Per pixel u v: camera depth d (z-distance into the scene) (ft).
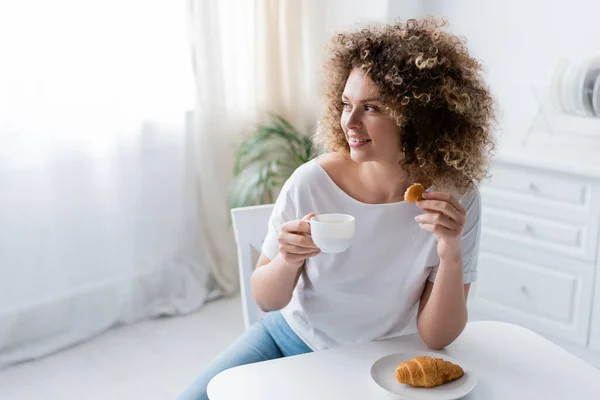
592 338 8.53
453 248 4.20
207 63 10.45
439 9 11.52
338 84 4.67
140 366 8.97
